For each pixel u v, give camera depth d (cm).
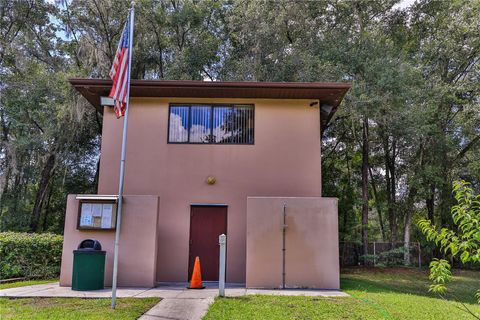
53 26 1894
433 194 2038
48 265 1117
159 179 1090
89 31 1712
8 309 657
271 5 1703
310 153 1103
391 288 1135
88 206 946
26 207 1791
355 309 689
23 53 1788
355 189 2136
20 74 1759
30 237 1120
